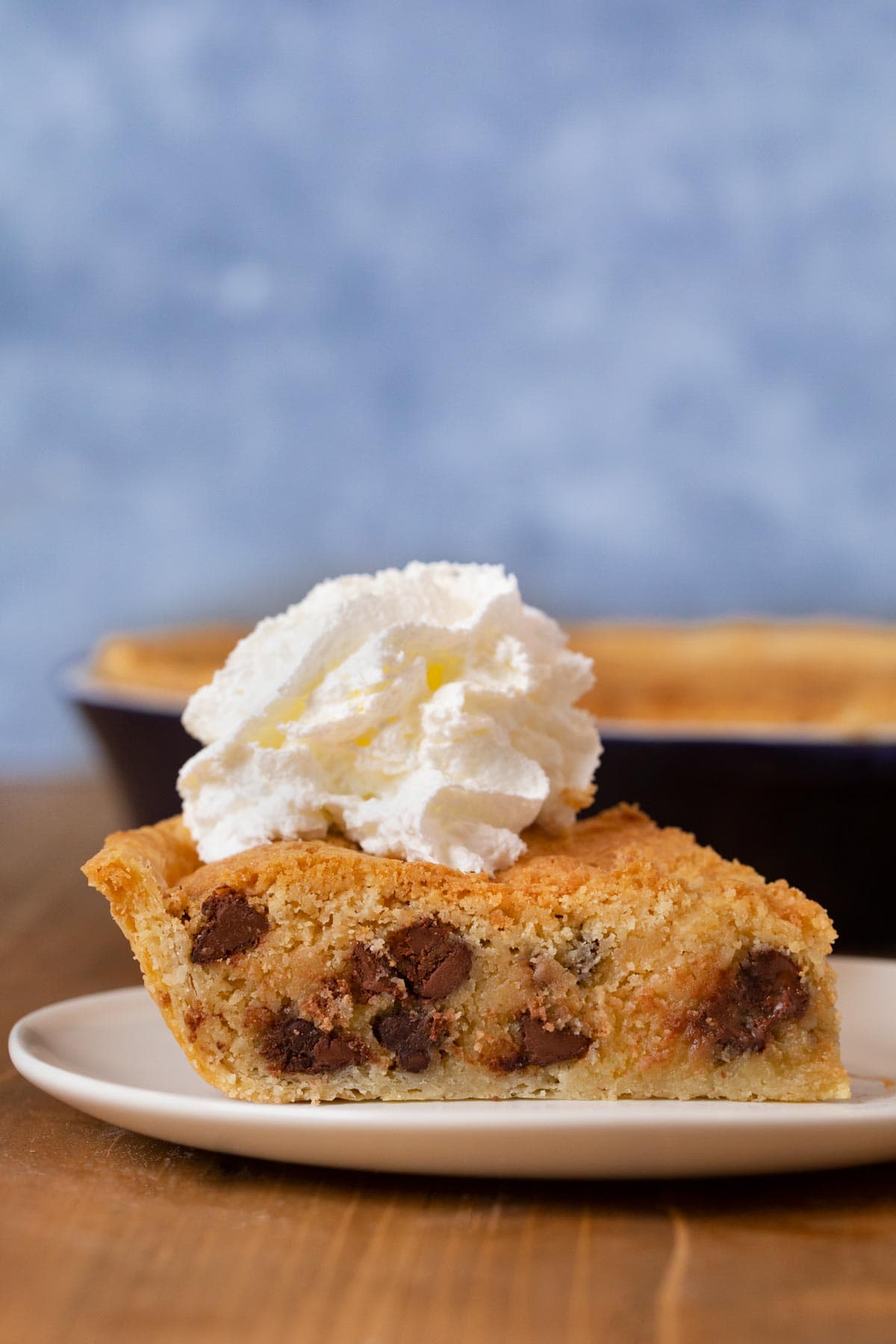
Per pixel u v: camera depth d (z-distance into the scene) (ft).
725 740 2.22
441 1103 1.83
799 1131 1.70
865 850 2.26
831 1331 1.60
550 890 1.84
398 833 1.86
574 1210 1.72
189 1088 1.86
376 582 1.97
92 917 2.41
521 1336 1.60
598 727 2.23
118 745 2.39
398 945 1.84
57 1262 1.66
